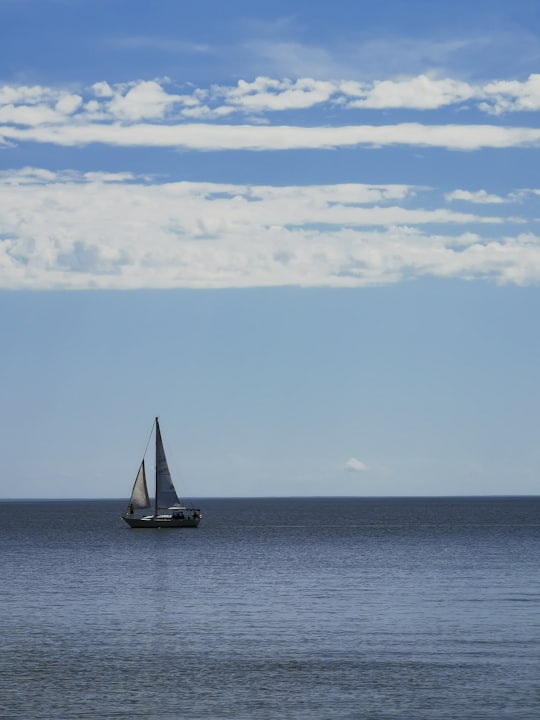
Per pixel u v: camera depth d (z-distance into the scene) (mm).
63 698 92938
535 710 87750
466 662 106500
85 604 155750
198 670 104125
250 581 191000
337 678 100000
